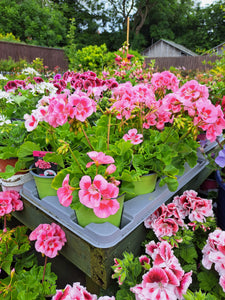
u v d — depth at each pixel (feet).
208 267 3.67
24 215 5.20
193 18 113.19
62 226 4.08
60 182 3.65
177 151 4.77
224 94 6.86
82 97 3.22
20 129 5.40
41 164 4.21
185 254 4.09
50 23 71.05
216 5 105.40
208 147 7.27
